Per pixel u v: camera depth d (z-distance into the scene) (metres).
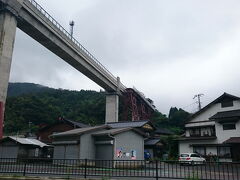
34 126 51.66
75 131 21.97
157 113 75.56
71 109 67.88
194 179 9.31
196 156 25.11
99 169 13.52
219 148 27.48
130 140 21.42
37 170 13.36
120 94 56.47
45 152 28.83
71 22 48.91
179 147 30.95
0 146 25.09
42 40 34.00
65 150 21.50
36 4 30.84
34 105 59.69
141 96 60.97
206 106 30.45
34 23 30.62
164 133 45.06
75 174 11.28
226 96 29.12
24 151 25.80
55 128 37.38
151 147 33.62
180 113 64.06
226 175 14.11
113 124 35.09
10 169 12.88
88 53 43.28
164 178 10.12
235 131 26.78
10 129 51.72
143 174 13.46
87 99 76.75
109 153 20.16
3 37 25.33
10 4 26.09
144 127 33.12
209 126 29.72
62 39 35.66
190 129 31.36
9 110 56.84
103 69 48.09
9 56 25.84
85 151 20.61
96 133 21.25
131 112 60.22
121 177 10.93
